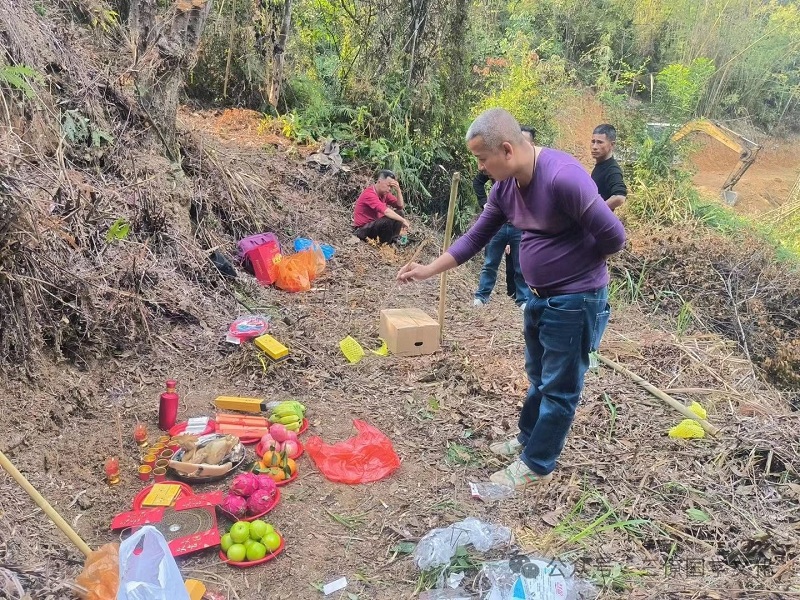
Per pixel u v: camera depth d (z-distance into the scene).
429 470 3.49
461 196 8.95
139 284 4.56
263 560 2.75
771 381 5.66
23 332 3.63
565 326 2.96
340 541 2.94
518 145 2.79
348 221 7.54
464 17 8.84
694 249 7.35
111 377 4.04
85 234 4.41
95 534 2.82
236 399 3.88
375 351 4.81
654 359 5.13
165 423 3.63
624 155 10.12
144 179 5.23
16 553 2.51
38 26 5.24
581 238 2.90
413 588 2.68
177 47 5.70
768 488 3.43
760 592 2.65
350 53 9.01
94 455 3.33
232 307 5.14
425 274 3.43
